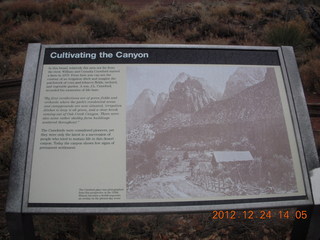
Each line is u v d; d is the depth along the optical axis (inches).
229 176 93.6
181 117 98.3
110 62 101.7
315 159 95.0
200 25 262.5
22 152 90.1
